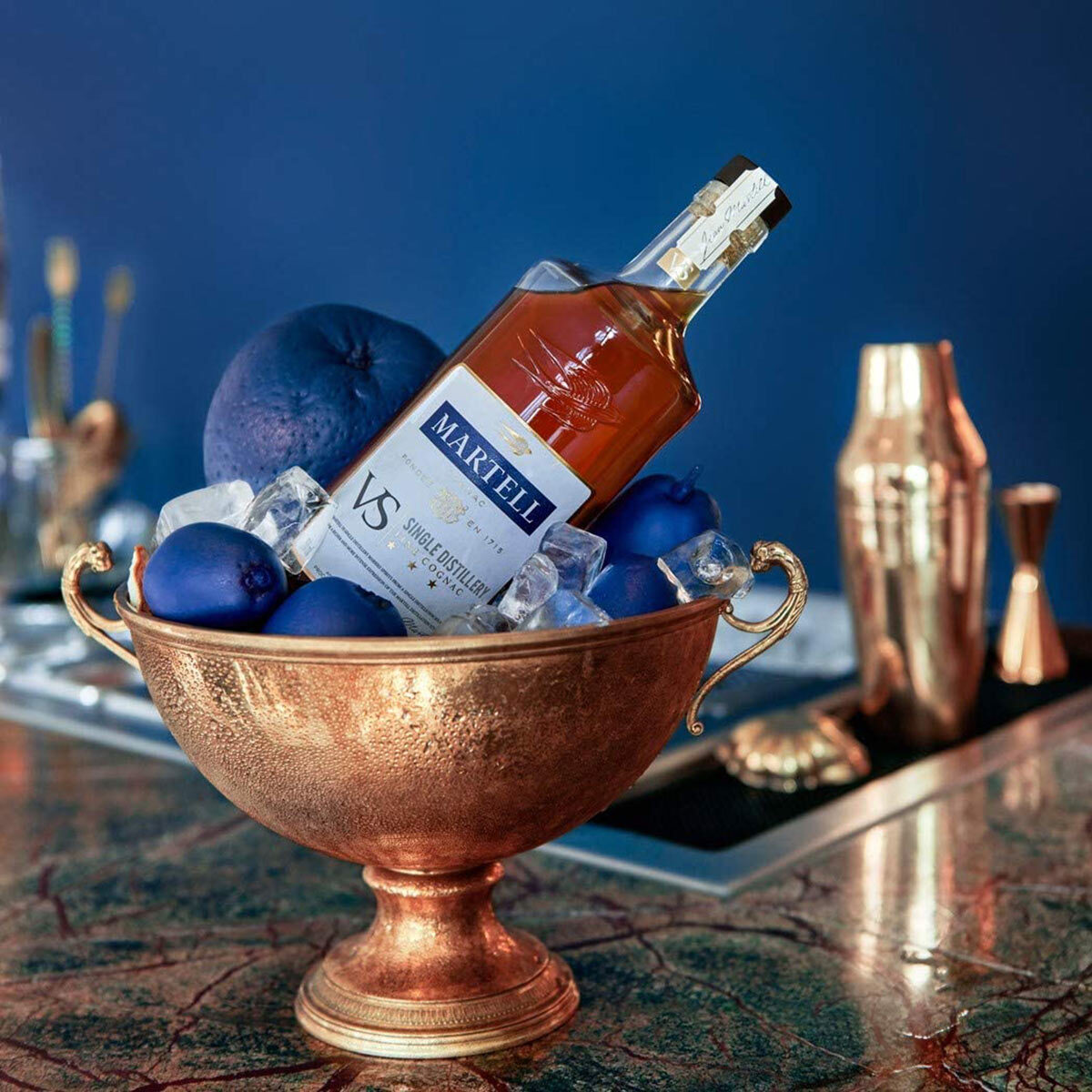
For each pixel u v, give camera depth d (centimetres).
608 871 76
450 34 218
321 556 56
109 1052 57
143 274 259
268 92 238
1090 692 108
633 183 207
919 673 95
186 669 49
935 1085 53
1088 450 184
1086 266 180
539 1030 57
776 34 194
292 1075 55
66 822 85
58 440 142
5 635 127
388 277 231
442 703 47
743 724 96
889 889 72
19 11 266
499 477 56
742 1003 60
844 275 197
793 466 206
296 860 79
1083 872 73
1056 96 178
